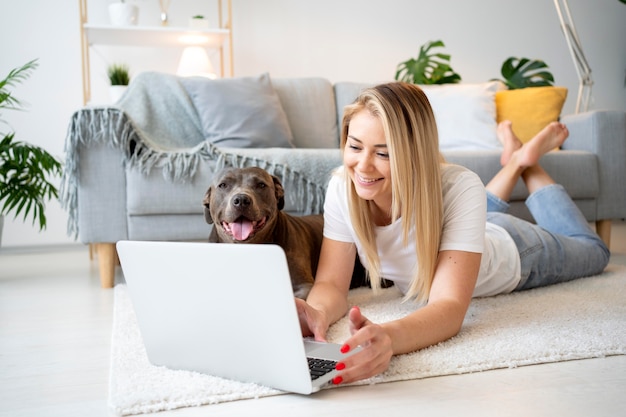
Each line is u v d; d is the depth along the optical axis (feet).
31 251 12.12
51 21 12.44
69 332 5.07
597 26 16.29
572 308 5.17
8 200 8.86
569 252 6.30
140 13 12.91
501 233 5.84
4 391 3.55
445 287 4.22
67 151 7.41
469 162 8.69
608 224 9.90
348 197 4.68
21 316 5.77
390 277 5.38
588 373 3.61
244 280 3.14
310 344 3.90
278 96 10.95
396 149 4.06
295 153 8.01
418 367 3.60
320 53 14.14
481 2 15.21
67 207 7.73
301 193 7.93
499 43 15.40
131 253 3.60
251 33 13.66
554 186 7.08
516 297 5.76
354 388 3.40
